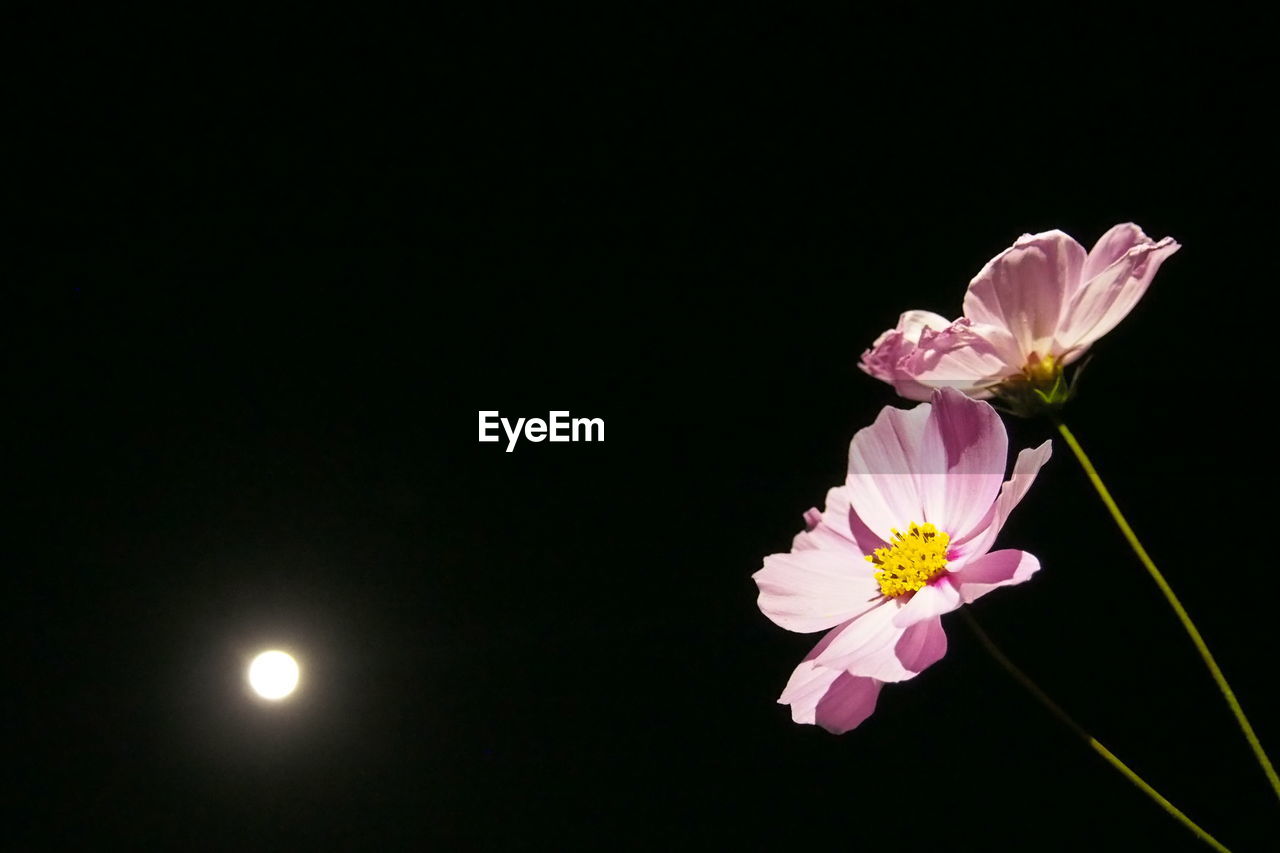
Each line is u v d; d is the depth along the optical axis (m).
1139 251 0.60
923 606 0.59
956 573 0.59
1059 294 0.60
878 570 0.61
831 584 0.61
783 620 0.61
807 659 0.60
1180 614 0.58
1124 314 0.60
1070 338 0.61
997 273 0.60
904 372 0.61
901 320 0.62
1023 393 0.61
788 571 0.62
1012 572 0.57
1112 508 0.59
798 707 0.59
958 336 0.60
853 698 0.59
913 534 0.61
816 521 0.63
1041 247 0.60
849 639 0.60
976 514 0.60
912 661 0.58
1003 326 0.61
